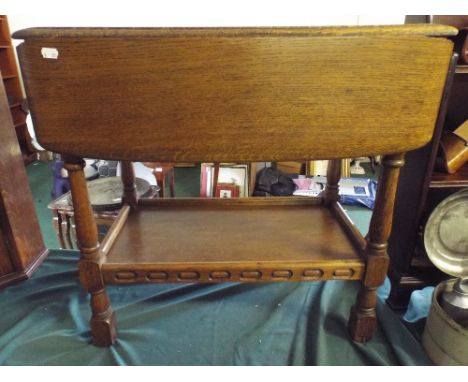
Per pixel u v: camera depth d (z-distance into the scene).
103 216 1.39
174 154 0.76
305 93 0.71
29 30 0.67
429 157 1.02
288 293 1.25
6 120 1.23
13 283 1.29
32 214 1.37
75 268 1.37
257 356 1.01
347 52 0.68
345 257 0.98
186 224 1.19
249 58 0.68
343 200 2.26
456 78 1.19
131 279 0.95
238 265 0.94
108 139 0.75
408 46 0.69
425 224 1.13
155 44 0.67
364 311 1.01
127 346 1.03
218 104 0.71
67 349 1.02
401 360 0.98
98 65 0.69
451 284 1.07
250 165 2.32
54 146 0.76
